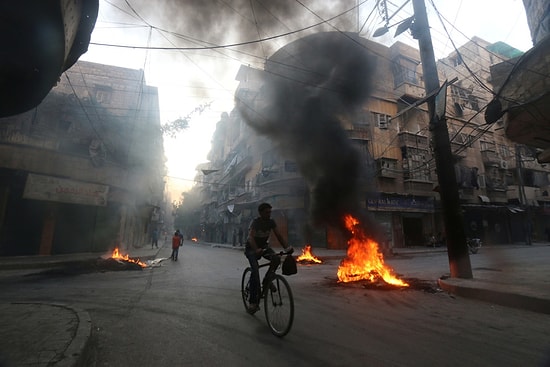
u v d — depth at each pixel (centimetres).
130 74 1884
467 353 298
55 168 1380
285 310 349
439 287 672
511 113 729
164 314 448
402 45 2336
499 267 973
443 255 1702
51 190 1360
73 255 1439
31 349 270
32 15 222
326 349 308
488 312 462
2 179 1277
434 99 796
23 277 853
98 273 946
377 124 2244
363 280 763
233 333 360
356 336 348
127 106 1828
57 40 245
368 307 491
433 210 2364
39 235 1395
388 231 2194
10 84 265
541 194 2997
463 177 2472
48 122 1461
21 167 1283
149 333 361
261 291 412
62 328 333
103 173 1558
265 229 426
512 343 327
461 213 739
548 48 610
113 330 372
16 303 460
